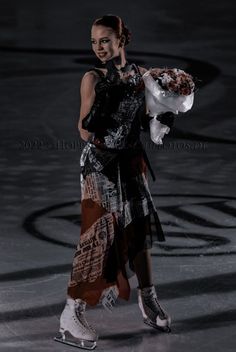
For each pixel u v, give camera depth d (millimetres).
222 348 11469
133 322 12250
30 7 39375
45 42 32094
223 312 12547
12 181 18453
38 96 25219
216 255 14617
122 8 39312
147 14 38031
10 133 21859
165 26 35438
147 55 30422
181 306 12727
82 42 32219
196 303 12828
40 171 19141
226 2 41375
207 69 28625
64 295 13133
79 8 39156
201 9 39344
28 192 17781
